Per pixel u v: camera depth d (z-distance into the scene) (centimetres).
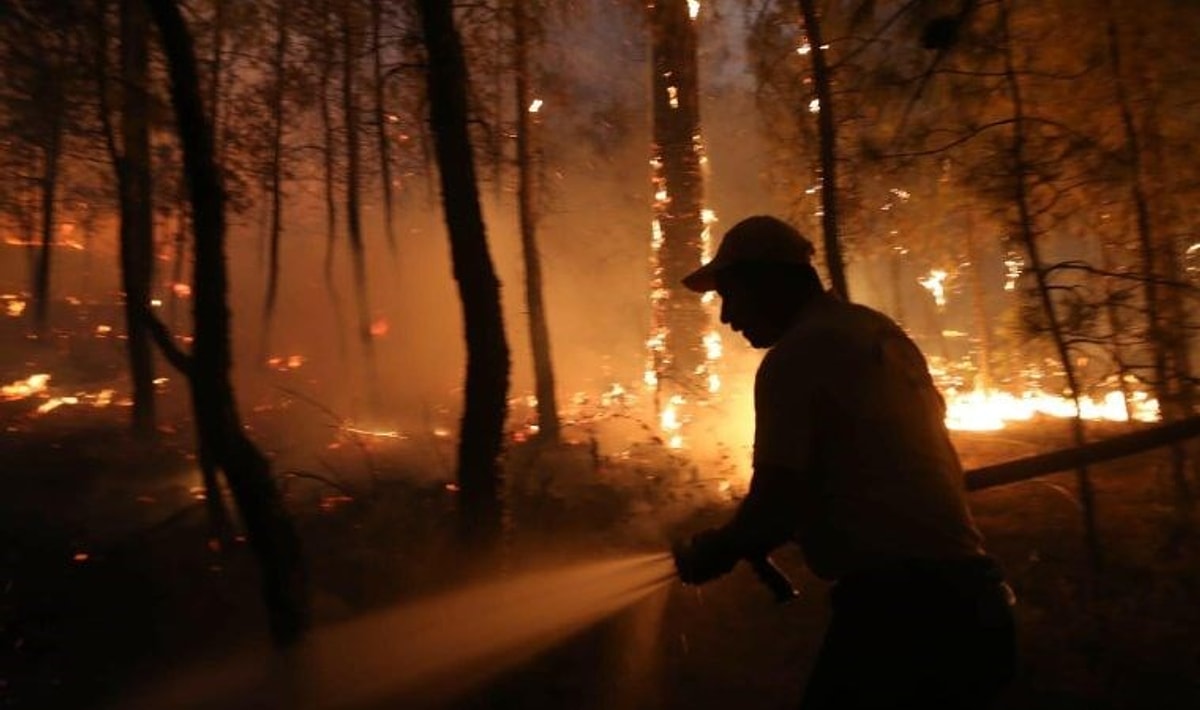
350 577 622
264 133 1198
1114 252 772
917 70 650
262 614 606
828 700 314
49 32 704
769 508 311
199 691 528
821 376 316
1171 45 668
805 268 346
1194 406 638
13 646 576
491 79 977
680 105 995
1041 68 675
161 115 720
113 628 600
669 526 709
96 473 920
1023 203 614
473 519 533
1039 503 762
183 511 741
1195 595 583
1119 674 516
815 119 745
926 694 305
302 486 827
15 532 748
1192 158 691
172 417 1205
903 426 316
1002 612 309
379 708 504
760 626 584
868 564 310
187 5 986
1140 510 713
